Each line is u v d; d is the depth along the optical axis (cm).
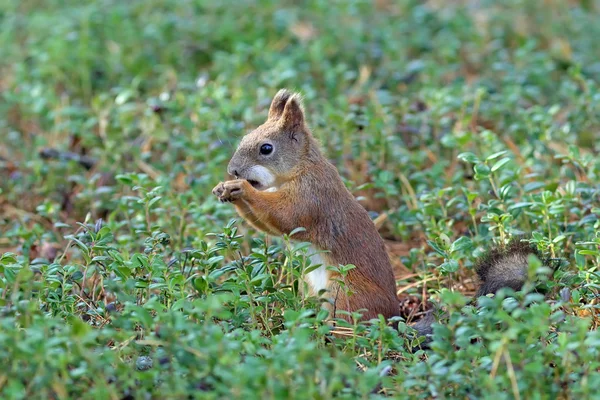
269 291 980
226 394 752
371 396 794
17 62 2005
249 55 1939
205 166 1380
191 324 824
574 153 1261
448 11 2311
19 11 2342
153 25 2055
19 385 747
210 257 1027
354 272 1064
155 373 791
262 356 849
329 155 1443
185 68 1944
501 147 1382
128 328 833
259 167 1108
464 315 941
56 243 1240
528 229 1205
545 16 2247
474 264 1076
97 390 767
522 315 822
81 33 1998
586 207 1205
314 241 1082
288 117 1109
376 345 929
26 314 848
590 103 1551
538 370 783
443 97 1568
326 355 805
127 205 1276
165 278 959
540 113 1509
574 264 1108
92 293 1056
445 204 1313
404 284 1199
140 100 1781
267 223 1080
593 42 2094
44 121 1722
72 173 1480
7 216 1411
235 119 1557
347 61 1969
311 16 2250
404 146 1502
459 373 835
